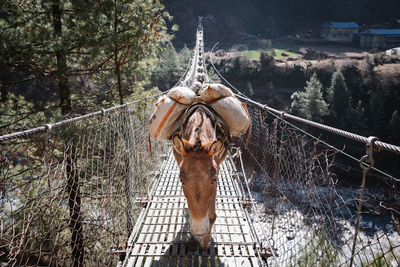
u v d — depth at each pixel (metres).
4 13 4.74
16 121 4.74
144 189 4.04
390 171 30.73
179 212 3.20
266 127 3.46
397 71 42.84
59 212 2.20
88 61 5.86
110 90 6.63
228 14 83.12
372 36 71.38
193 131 2.03
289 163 2.47
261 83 51.41
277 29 86.19
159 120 2.41
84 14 4.94
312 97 35.22
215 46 72.81
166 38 6.35
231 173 4.37
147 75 7.30
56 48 4.57
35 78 5.04
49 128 1.60
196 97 2.53
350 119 35.53
